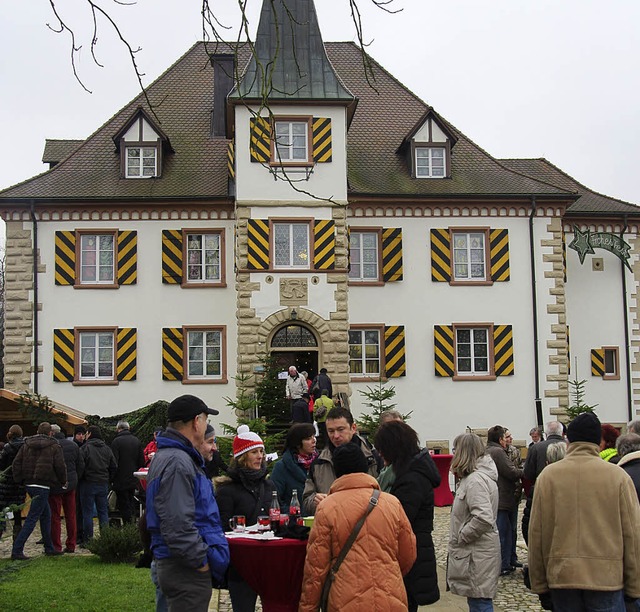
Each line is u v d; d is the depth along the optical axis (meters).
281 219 27.48
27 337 28.66
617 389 32.34
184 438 6.45
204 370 29.14
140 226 29.31
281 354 28.50
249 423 22.45
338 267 27.58
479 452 8.31
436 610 10.05
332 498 6.03
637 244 33.06
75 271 28.91
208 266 29.47
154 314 29.05
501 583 11.60
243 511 7.83
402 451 7.20
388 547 5.93
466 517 8.20
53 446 13.75
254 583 7.08
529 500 11.59
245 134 27.61
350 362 29.56
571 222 32.72
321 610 6.33
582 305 32.53
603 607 6.41
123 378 28.66
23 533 13.41
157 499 6.16
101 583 11.36
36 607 9.88
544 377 29.97
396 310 29.69
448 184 30.55
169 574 6.27
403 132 33.06
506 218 30.41
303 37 28.47
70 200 28.89
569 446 6.82
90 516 15.14
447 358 29.66
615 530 6.47
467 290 30.02
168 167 30.73
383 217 29.97
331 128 27.84
